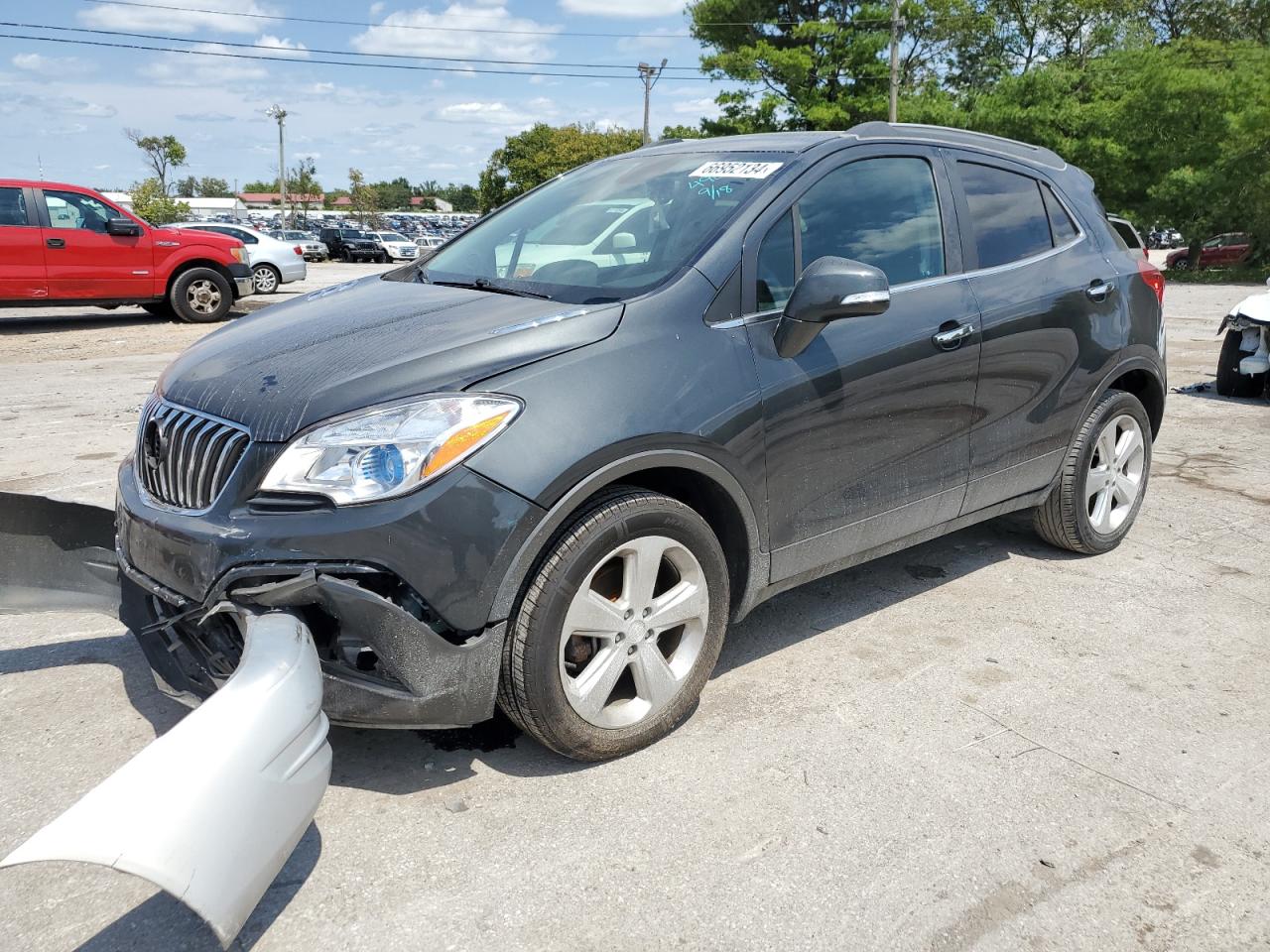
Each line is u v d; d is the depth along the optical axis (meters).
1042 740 2.96
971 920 2.20
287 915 2.17
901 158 3.62
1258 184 29.50
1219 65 31.34
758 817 2.55
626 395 2.63
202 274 13.87
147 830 1.74
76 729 2.92
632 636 2.72
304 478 2.36
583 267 3.17
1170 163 31.34
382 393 2.44
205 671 2.59
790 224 3.18
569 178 4.09
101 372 9.53
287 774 2.02
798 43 39.06
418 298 3.18
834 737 2.95
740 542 3.00
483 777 2.71
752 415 2.88
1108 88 32.88
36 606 3.06
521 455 2.44
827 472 3.16
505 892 2.26
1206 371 9.91
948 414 3.53
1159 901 2.27
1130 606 3.98
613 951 2.09
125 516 2.75
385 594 2.38
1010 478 3.92
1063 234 4.18
